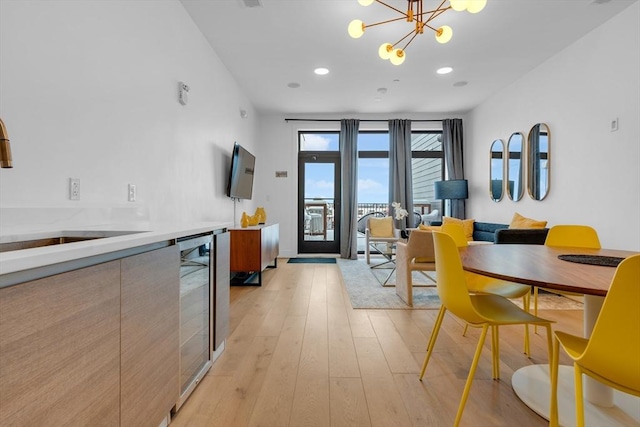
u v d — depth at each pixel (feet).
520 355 6.49
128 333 3.27
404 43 10.90
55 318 2.36
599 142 9.95
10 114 3.96
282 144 19.21
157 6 7.38
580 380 3.14
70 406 2.49
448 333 7.65
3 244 3.57
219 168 11.85
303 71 13.06
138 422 3.46
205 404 4.83
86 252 2.62
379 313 9.11
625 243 9.07
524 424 4.42
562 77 11.48
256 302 10.15
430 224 17.54
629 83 8.95
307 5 8.79
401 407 4.79
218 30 9.95
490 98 16.26
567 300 10.47
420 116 19.12
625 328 2.74
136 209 6.49
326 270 15.30
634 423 4.37
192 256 5.13
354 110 18.38
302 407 4.77
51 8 4.49
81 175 5.09
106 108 5.65
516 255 5.24
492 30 10.12
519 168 13.99
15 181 4.04
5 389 1.99
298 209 19.70
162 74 7.62
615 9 9.05
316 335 7.50
